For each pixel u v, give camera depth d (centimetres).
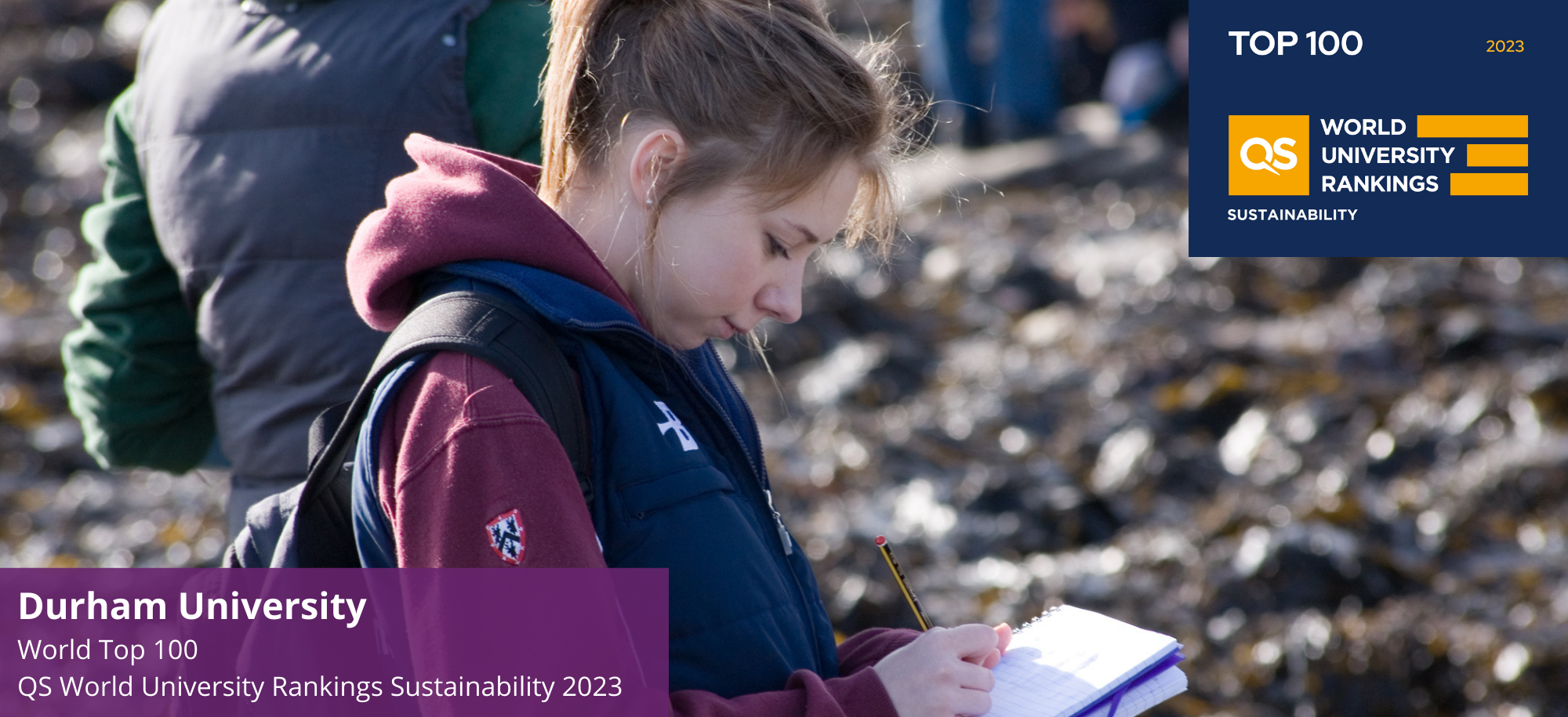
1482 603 1226
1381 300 1966
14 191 2459
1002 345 1942
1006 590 1251
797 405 1717
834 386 1745
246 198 593
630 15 442
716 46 424
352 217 586
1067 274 2219
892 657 445
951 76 2800
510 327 404
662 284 436
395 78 586
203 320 618
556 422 404
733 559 431
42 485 1473
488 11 605
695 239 427
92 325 663
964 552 1339
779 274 441
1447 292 1964
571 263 424
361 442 410
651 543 420
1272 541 1257
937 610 1209
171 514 1385
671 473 427
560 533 383
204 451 718
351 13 598
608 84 436
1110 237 2362
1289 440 1587
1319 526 1308
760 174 417
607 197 441
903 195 511
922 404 1730
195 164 605
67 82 2920
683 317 444
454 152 438
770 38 427
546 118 457
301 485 449
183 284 627
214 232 601
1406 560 1299
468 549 378
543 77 602
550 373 406
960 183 2631
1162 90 2911
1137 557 1309
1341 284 2072
